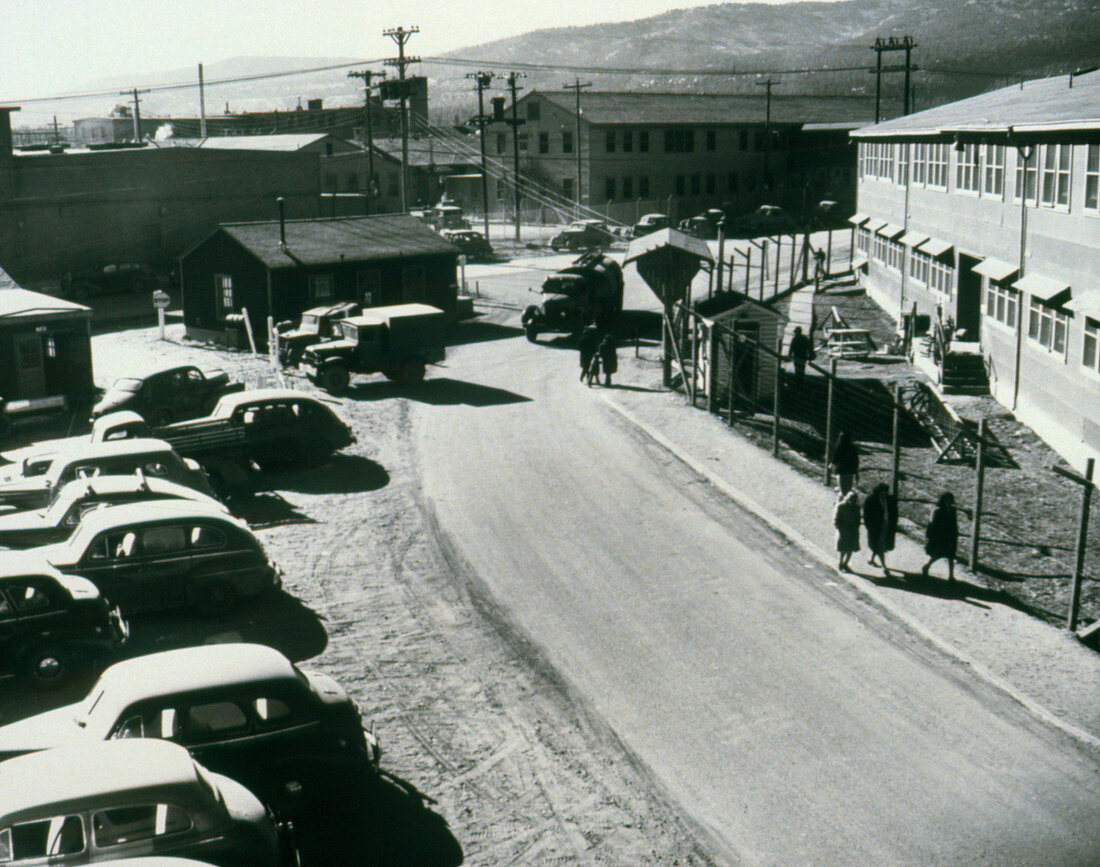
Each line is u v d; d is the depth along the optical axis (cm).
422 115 13538
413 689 1412
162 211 6444
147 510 1647
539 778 1200
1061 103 2919
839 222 9731
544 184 9675
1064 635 1638
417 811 1128
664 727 1322
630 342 4450
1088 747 1291
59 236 6031
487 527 2088
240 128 13275
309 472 2486
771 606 1711
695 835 1094
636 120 9262
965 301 3672
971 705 1391
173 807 877
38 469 2158
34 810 845
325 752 1091
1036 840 1091
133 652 1495
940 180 3938
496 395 3353
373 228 4672
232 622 1627
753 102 10512
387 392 3412
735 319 3222
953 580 1859
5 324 3055
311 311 3728
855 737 1302
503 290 6022
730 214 9206
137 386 2770
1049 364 2800
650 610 1688
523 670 1475
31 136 12506
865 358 3975
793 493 2311
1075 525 2261
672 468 2498
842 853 1065
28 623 1382
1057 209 2716
